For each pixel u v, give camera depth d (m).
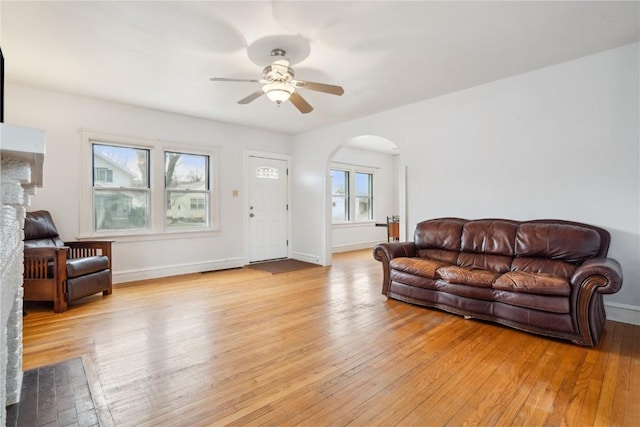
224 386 1.95
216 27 2.52
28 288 3.18
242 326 2.88
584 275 2.46
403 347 2.47
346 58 3.07
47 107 3.88
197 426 1.60
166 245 4.85
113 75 3.44
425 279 3.37
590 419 1.64
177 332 2.74
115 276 4.39
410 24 2.50
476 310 2.99
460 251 3.68
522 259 3.22
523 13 2.38
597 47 2.93
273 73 2.78
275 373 2.09
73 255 3.96
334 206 7.58
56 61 3.11
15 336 1.77
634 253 2.91
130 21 2.44
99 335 2.67
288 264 5.79
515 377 2.04
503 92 3.63
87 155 4.16
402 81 3.65
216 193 5.34
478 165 3.85
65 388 1.91
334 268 5.51
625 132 2.94
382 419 1.65
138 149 4.63
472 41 2.78
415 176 4.43
